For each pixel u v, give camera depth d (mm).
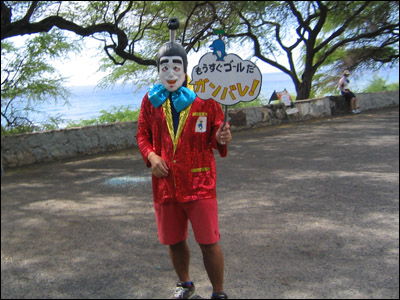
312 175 6609
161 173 2635
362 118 13859
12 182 7383
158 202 2742
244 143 10281
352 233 4180
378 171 6668
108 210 5418
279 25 17406
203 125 2637
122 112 14703
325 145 9297
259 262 3654
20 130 11727
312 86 21312
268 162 7820
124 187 6629
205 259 2725
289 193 5676
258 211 4992
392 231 4188
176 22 2682
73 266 3789
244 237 4215
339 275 3371
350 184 5961
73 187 6789
